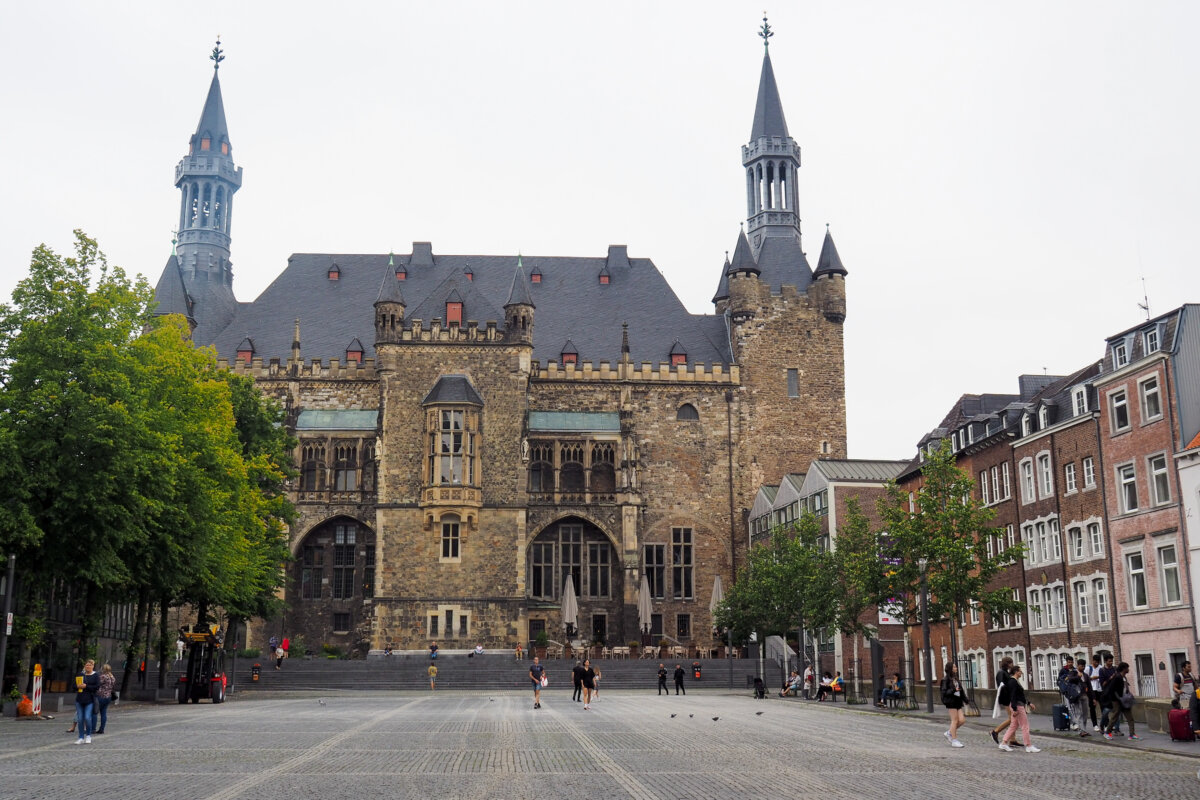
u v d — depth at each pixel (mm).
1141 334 48000
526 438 88500
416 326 89312
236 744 28172
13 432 40781
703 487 96625
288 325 100250
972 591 44656
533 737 30797
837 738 30859
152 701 53844
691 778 21031
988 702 43938
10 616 38938
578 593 92438
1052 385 59125
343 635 90688
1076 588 51625
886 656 75438
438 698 59594
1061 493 52750
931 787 19828
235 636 68438
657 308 103938
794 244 104438
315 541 91938
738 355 99750
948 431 68688
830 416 99500
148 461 44000
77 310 43938
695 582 94750
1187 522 43781
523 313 90250
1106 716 30891
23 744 27953
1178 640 44062
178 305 98188
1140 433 46938
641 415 97312
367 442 93188
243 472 56969
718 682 79375
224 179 112188
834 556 58969
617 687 76188
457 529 86625
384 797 18125
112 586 47875
